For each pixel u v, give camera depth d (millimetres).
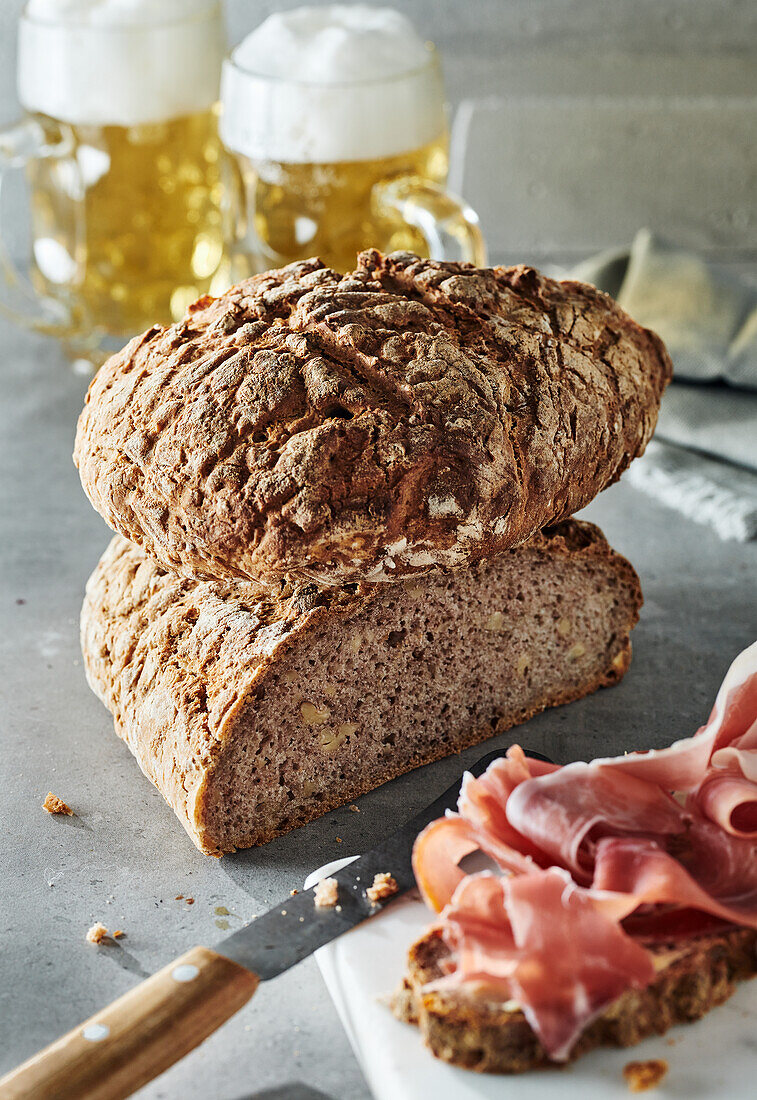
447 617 521
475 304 521
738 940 429
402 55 697
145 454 489
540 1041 407
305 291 517
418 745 533
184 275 773
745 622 612
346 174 689
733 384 725
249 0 894
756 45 882
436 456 478
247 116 695
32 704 575
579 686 564
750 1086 408
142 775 536
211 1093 421
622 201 913
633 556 662
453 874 448
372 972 437
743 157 895
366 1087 423
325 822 513
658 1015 419
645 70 891
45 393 823
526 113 891
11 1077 398
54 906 481
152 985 423
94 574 566
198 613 516
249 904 480
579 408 516
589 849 449
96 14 714
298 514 469
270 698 494
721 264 916
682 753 457
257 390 483
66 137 733
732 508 672
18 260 963
